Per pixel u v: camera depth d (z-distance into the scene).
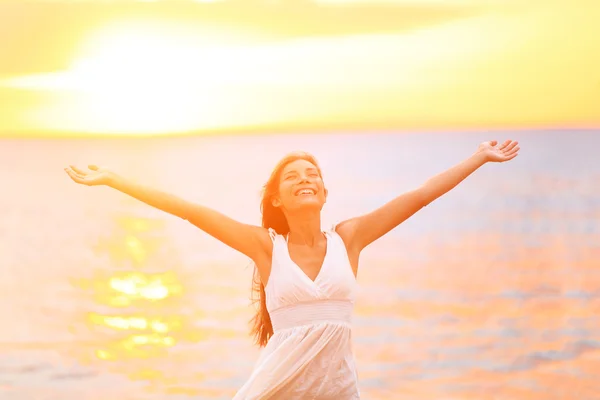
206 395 7.49
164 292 12.37
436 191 3.42
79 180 3.21
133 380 7.96
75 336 9.75
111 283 13.13
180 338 9.55
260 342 3.61
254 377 3.14
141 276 13.73
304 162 3.37
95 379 8.02
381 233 3.42
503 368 8.17
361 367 8.37
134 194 3.28
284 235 3.40
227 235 3.31
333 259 3.24
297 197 3.28
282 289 3.20
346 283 3.22
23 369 8.35
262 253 3.33
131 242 17.53
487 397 7.35
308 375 3.17
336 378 3.20
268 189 3.43
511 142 3.52
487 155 3.46
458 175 3.42
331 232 3.37
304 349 3.15
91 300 11.84
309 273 3.26
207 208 3.35
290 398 3.16
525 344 9.04
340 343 3.20
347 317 3.26
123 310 11.15
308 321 3.18
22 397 7.44
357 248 3.39
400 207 3.40
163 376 8.09
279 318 3.23
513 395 7.36
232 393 7.55
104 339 9.59
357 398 3.26
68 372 8.25
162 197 3.30
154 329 10.02
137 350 9.05
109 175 3.26
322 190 3.37
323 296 3.19
